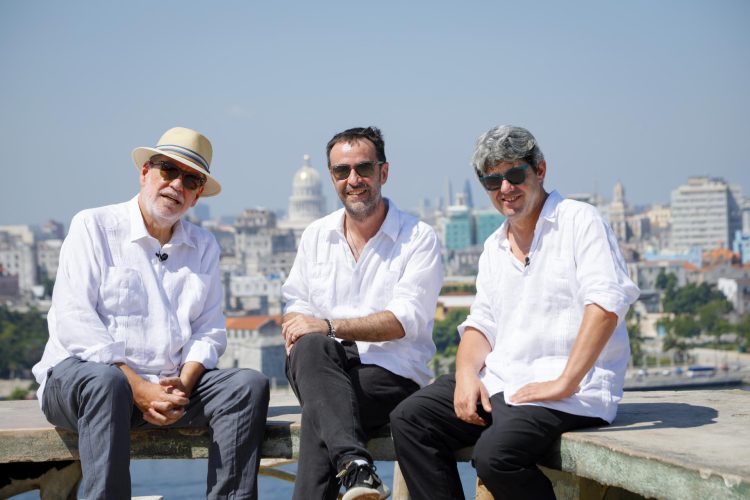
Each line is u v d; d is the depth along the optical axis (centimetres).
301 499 636
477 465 616
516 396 620
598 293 618
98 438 636
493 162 647
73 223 701
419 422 642
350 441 627
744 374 14388
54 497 742
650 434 599
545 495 609
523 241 667
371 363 702
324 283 729
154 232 714
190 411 684
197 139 710
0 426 693
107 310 690
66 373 654
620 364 648
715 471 506
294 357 667
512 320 659
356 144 712
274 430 683
